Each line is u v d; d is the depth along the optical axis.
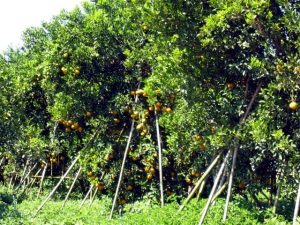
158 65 16.17
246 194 17.45
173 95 16.48
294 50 11.90
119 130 20.00
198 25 12.99
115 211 18.59
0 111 23.92
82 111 19.64
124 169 19.75
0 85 23.83
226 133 12.86
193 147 16.08
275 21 11.91
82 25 20.11
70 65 19.45
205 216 12.72
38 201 23.31
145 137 18.95
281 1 11.34
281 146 11.35
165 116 17.23
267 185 15.06
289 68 11.35
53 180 28.92
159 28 13.40
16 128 24.30
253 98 12.73
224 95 13.28
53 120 23.09
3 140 24.36
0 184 34.25
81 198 25.77
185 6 12.95
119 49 19.52
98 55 19.27
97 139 19.83
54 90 20.67
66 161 26.55
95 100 19.78
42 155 24.81
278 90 11.87
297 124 12.14
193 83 13.62
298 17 11.14
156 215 14.09
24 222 16.80
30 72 24.59
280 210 14.70
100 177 20.30
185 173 18.94
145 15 13.38
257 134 11.65
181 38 13.13
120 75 19.78
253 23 11.52
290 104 11.48
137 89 19.17
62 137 24.27
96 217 17.16
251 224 12.65
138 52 18.23
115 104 19.06
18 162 29.72
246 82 13.28
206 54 13.16
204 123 14.05
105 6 19.86
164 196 18.98
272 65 11.86
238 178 14.37
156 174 19.25
